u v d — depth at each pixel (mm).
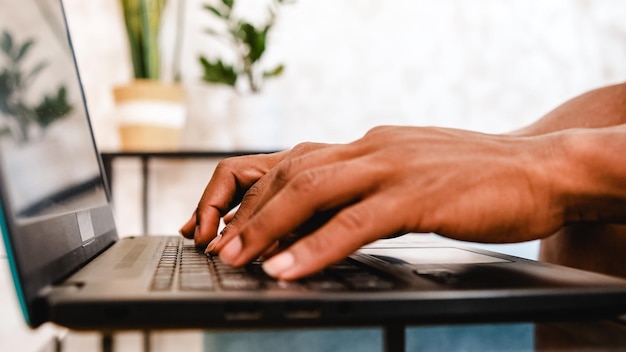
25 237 270
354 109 1275
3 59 330
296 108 1256
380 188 326
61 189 405
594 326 270
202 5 1099
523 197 332
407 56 1289
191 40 1214
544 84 1323
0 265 530
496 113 1315
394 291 264
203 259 403
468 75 1307
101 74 1209
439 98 1301
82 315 238
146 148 1051
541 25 1319
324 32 1260
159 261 389
